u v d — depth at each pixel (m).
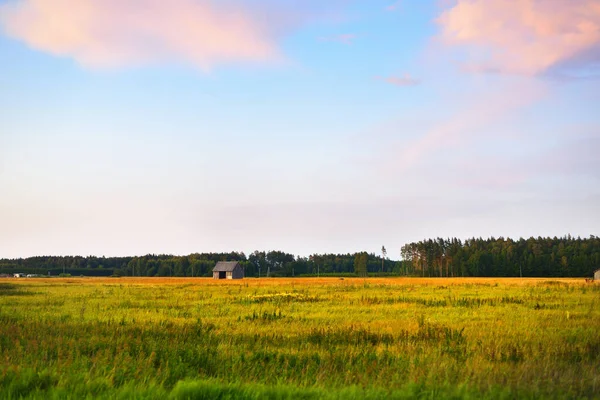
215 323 21.42
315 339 16.25
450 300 33.56
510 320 22.16
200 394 8.75
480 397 8.75
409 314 25.69
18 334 15.14
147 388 9.17
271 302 33.69
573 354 13.23
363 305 31.48
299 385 9.91
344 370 11.28
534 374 10.19
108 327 17.67
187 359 12.08
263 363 11.85
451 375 10.30
